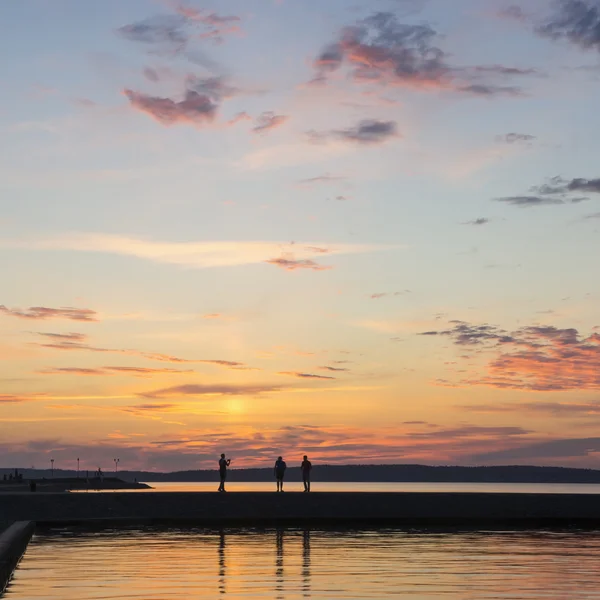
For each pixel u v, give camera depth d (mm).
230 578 23703
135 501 47906
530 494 50844
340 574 24594
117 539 36469
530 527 43812
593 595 20656
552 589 21656
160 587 21969
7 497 47125
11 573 24609
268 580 23328
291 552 30875
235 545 33469
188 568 26031
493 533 39750
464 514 48500
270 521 46938
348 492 50344
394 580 23328
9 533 28719
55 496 47844
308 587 22000
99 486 153125
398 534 39000
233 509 47438
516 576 24109
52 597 20234
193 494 48969
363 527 43562
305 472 50375
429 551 31141
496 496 50031
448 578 23703
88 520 45844
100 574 24594
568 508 48688
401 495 49781
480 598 20188
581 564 26969
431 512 48375
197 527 43344
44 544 34062
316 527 43719
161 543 34469
